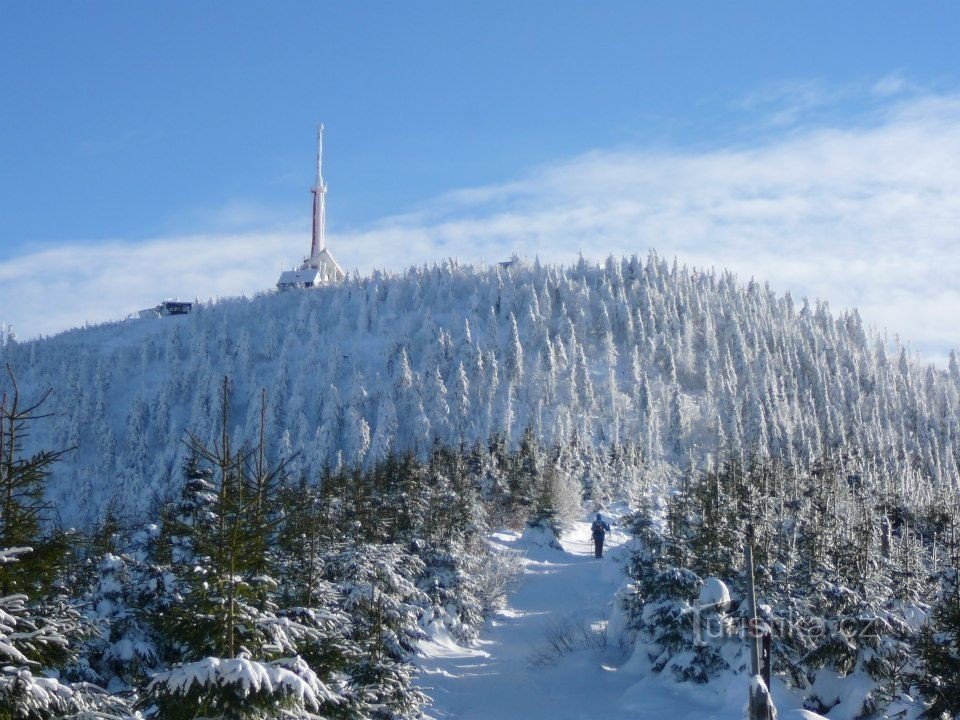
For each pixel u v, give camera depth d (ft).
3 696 23.80
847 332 597.11
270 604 34.22
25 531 28.84
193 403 457.68
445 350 513.86
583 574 114.73
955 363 555.69
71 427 433.48
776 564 69.36
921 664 58.29
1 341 542.98
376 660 45.88
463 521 101.19
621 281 606.55
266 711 26.45
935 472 356.59
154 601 45.73
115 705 26.91
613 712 56.85
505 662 75.41
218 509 29.81
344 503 81.92
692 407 449.48
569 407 451.94
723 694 57.31
